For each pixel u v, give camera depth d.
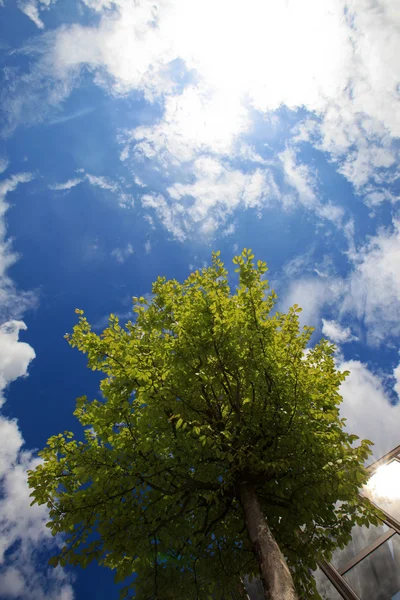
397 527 8.58
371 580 7.94
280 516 6.09
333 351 6.70
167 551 5.76
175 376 5.79
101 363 6.49
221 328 5.55
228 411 6.55
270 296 6.31
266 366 5.50
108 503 5.38
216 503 5.63
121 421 5.57
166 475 5.80
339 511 5.90
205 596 5.61
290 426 5.59
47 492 5.58
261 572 4.39
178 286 6.88
